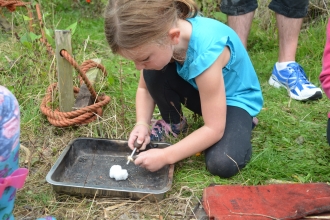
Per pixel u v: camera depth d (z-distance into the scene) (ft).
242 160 5.55
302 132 6.64
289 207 4.79
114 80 8.29
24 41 8.27
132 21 4.56
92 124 6.64
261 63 9.53
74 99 7.38
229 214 4.67
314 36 10.41
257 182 5.44
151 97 6.32
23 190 5.22
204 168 5.73
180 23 5.27
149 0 4.63
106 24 4.78
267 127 6.75
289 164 5.77
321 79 5.27
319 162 5.83
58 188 4.94
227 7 8.48
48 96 7.09
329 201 4.84
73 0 13.43
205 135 5.36
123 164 5.88
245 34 8.66
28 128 6.64
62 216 4.83
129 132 6.68
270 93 8.13
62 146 6.28
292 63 8.21
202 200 4.99
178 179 5.49
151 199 5.00
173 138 6.45
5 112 3.76
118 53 4.92
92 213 4.86
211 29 5.33
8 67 8.25
